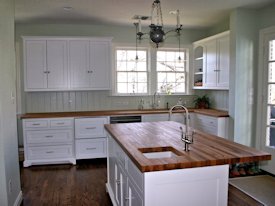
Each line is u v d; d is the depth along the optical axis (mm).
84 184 3738
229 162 1823
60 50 4844
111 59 5160
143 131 2889
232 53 4238
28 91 4875
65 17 4535
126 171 2266
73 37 4844
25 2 3678
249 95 4277
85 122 4684
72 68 4902
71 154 4684
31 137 4527
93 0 3605
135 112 4891
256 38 4242
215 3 3820
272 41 4008
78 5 3838
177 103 5758
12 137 2951
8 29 2928
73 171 4301
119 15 4410
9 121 2850
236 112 4234
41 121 4535
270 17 3996
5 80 2740
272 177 4000
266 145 4180
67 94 5234
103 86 5043
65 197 3314
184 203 1815
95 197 3311
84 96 5301
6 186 2637
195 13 4348
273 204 3146
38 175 4117
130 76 5582
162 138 2516
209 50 5059
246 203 3170
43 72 4816
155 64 5605
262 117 4227
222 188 1896
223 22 4992
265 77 4145
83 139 4703
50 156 4617
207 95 5738
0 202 2617
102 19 4691
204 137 2545
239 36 4148
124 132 2832
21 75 5059
